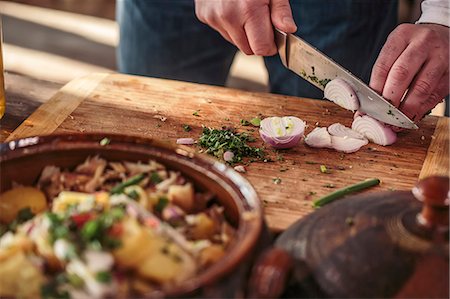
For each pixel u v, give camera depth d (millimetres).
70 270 657
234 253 664
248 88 2123
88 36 2342
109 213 682
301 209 882
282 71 1398
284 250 687
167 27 1400
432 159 986
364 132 1018
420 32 1041
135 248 661
